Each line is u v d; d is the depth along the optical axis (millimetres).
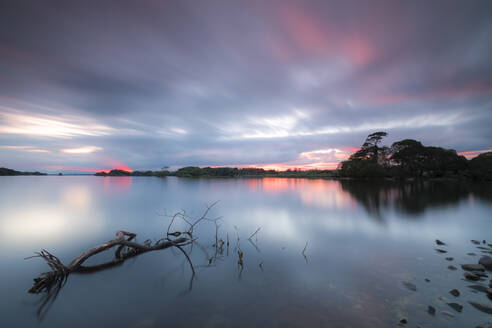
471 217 19609
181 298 7090
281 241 13312
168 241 12688
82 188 61281
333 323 5695
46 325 5934
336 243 12805
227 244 12680
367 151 107062
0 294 7477
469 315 5855
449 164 85125
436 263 9539
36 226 17688
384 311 6152
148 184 83500
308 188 58062
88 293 7441
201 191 51094
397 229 15906
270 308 6438
